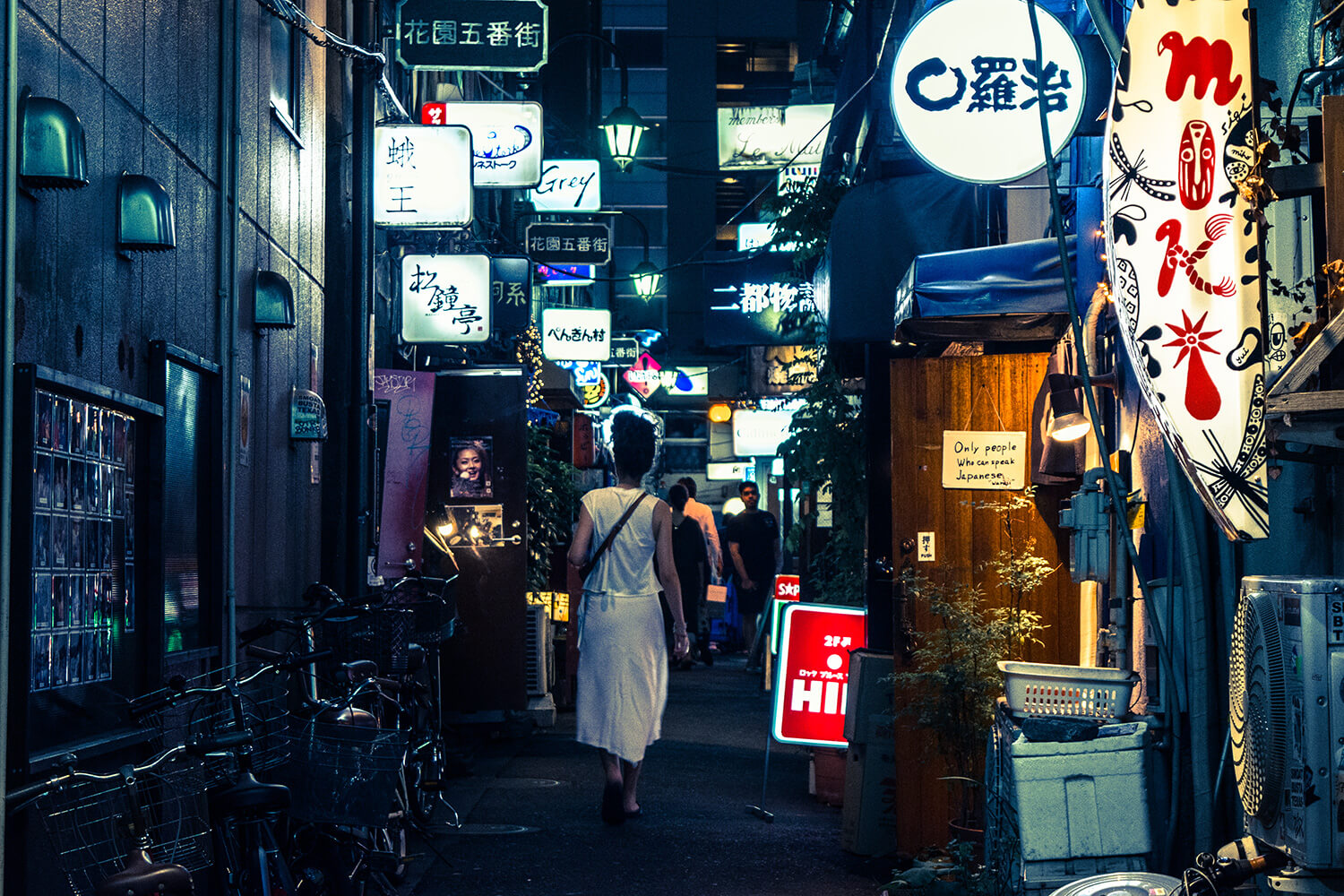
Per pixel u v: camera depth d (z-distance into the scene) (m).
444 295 12.45
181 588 5.96
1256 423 3.82
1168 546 5.42
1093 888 4.18
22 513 3.97
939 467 7.48
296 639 5.70
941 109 6.25
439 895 6.41
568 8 26.56
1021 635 7.06
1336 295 3.65
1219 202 3.92
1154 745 5.24
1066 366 7.67
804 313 12.54
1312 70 4.11
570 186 20.33
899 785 7.19
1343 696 3.47
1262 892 4.02
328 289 10.35
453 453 11.88
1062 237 4.91
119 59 5.04
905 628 7.39
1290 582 3.63
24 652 3.98
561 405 17.25
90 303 4.70
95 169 4.73
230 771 4.22
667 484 40.84
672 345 38.69
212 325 6.49
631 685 8.04
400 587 7.54
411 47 12.05
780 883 6.70
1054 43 6.21
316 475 9.59
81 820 3.76
